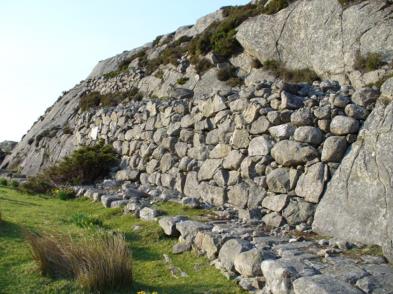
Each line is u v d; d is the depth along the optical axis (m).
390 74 10.93
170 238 8.42
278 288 5.46
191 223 8.20
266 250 6.56
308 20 15.20
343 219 7.11
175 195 11.57
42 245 6.62
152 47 28.78
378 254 6.10
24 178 22.67
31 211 10.82
